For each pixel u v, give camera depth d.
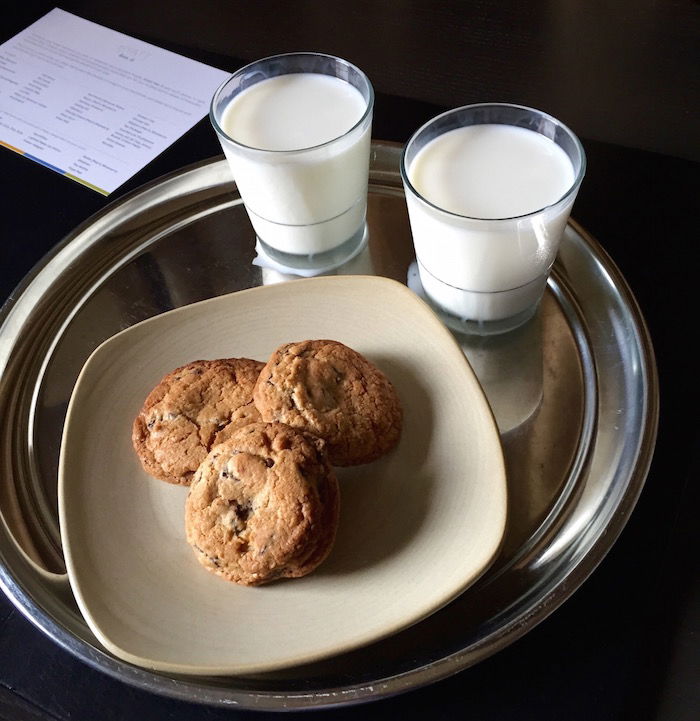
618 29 0.61
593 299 0.43
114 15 0.67
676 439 0.39
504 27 0.62
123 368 0.39
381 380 0.37
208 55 0.63
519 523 0.36
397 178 0.51
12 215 0.53
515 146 0.39
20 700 0.34
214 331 0.41
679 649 0.35
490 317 0.42
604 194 0.49
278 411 0.36
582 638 0.34
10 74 0.62
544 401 0.40
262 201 0.42
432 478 0.35
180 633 0.32
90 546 0.34
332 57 0.43
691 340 0.42
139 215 0.50
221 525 0.33
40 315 0.45
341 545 0.34
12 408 0.42
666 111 0.55
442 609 0.34
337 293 0.41
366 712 0.33
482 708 0.33
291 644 0.31
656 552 0.36
